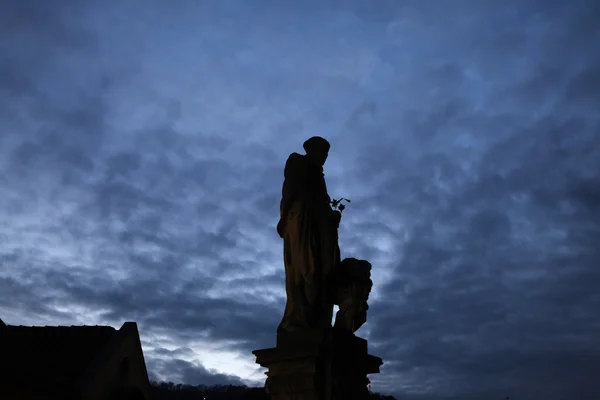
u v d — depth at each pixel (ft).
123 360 104.99
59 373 96.63
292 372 29.86
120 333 106.01
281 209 32.53
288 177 32.71
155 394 132.46
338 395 29.43
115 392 99.19
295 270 31.89
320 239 32.12
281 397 29.89
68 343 103.91
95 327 107.65
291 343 30.17
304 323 30.76
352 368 30.96
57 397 91.40
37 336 105.50
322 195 32.86
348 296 31.73
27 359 99.91
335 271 32.55
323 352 29.55
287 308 31.81
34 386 89.30
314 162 33.86
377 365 33.06
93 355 100.99
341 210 33.35
